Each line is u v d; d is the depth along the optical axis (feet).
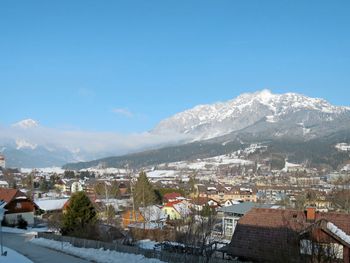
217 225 262.06
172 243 151.53
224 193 565.94
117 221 280.92
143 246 158.30
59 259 141.28
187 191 530.27
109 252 144.36
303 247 90.17
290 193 494.18
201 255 119.55
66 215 188.96
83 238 172.14
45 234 190.29
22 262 122.93
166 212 309.22
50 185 602.85
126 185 566.36
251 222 119.65
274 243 108.88
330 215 111.96
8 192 263.29
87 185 608.19
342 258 91.09
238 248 114.01
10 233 217.15
